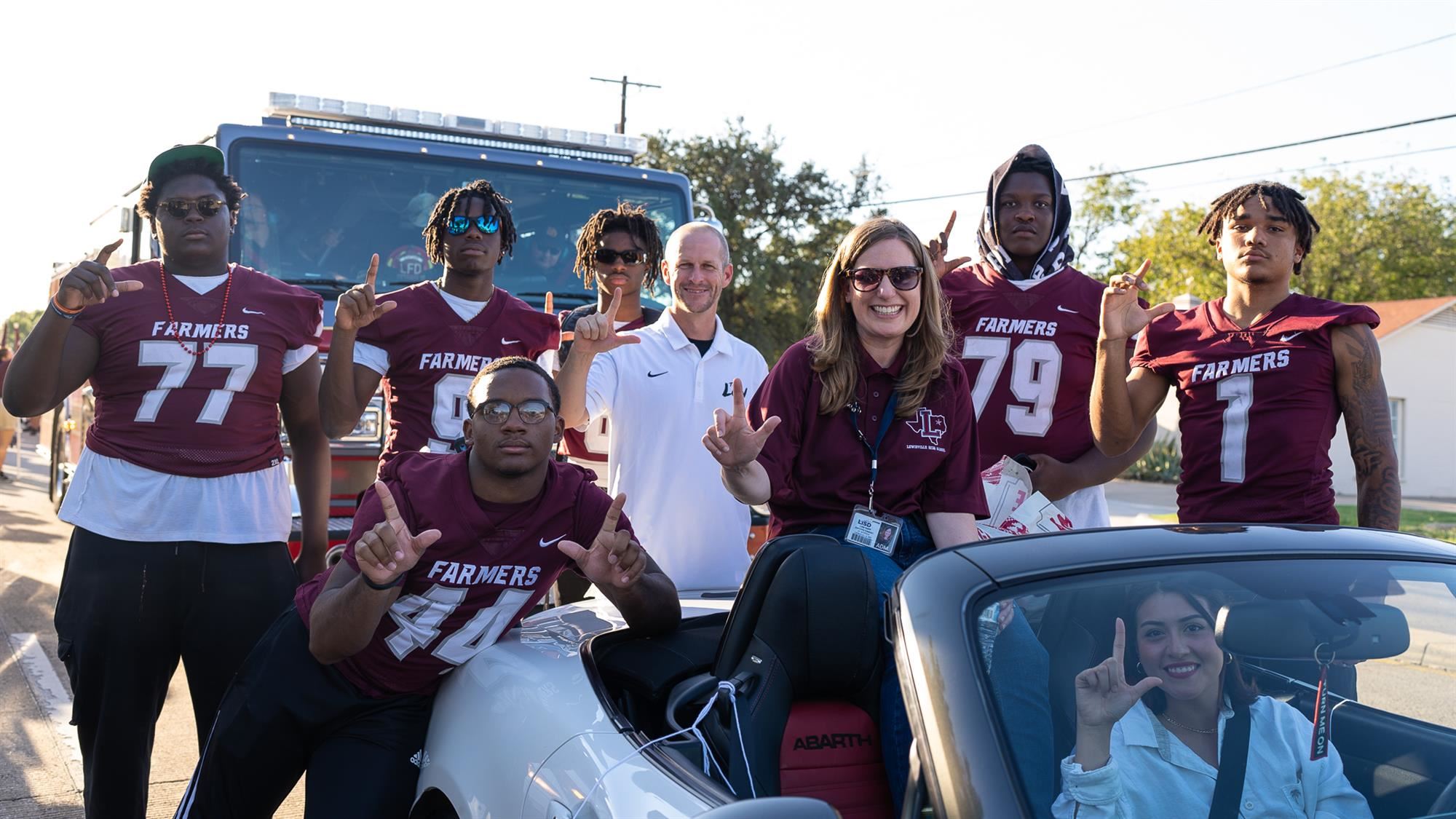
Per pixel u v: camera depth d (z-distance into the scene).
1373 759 2.19
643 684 2.72
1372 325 3.66
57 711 5.79
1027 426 4.26
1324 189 49.50
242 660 3.68
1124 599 2.17
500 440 2.83
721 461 3.08
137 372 3.54
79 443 10.38
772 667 2.59
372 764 3.02
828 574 2.62
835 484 3.28
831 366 3.25
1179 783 2.07
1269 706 2.19
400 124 7.19
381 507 2.92
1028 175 4.25
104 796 3.63
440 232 4.10
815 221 32.47
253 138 6.60
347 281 6.74
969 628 2.04
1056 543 2.31
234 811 3.18
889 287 3.13
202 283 3.65
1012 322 4.28
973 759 1.87
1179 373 3.94
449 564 2.93
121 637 3.54
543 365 4.76
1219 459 3.82
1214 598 2.19
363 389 4.04
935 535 3.32
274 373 3.73
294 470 4.13
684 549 4.27
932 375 3.26
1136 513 19.89
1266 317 3.79
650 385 4.27
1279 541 2.40
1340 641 2.20
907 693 2.04
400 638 2.99
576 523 3.04
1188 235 42.72
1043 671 2.04
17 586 8.95
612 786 2.28
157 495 3.55
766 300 30.45
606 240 4.96
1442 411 32.91
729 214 31.75
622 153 7.82
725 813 1.73
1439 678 2.17
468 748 2.81
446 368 4.09
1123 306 3.79
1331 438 3.77
